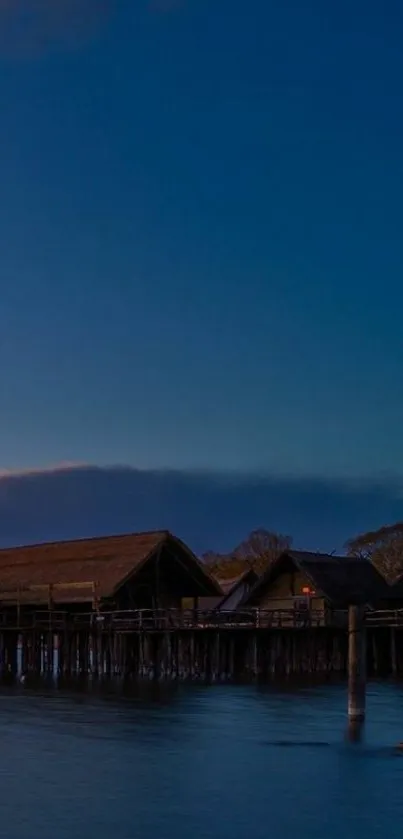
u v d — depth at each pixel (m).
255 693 47.69
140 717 38.72
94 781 26.30
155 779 26.53
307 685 51.91
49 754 30.30
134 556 63.34
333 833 21.45
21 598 64.00
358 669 36.12
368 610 63.03
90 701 44.56
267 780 26.30
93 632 60.38
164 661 56.91
